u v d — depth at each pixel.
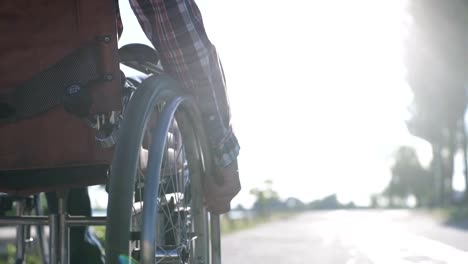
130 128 1.73
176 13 1.88
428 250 9.68
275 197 45.12
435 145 52.00
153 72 2.25
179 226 2.13
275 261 8.06
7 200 2.46
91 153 1.81
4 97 1.82
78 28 1.82
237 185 2.32
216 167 2.25
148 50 2.11
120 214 1.63
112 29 1.83
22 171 1.97
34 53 1.83
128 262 1.64
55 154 1.82
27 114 1.82
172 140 2.18
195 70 2.00
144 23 1.93
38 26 1.83
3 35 1.83
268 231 22.19
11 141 1.84
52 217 2.07
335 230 22.73
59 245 2.07
